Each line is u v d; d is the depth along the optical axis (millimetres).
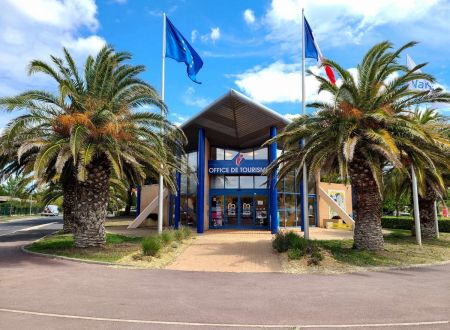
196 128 23859
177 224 25578
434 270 11133
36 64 12789
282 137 15406
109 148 13414
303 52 17984
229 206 25625
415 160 14047
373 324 5773
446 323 5824
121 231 24469
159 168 15438
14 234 23672
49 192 30047
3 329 5379
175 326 5637
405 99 13820
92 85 14180
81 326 5555
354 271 10828
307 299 7398
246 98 19344
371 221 14031
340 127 12844
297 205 27156
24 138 13969
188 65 18688
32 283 8633
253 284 8930
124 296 7484
